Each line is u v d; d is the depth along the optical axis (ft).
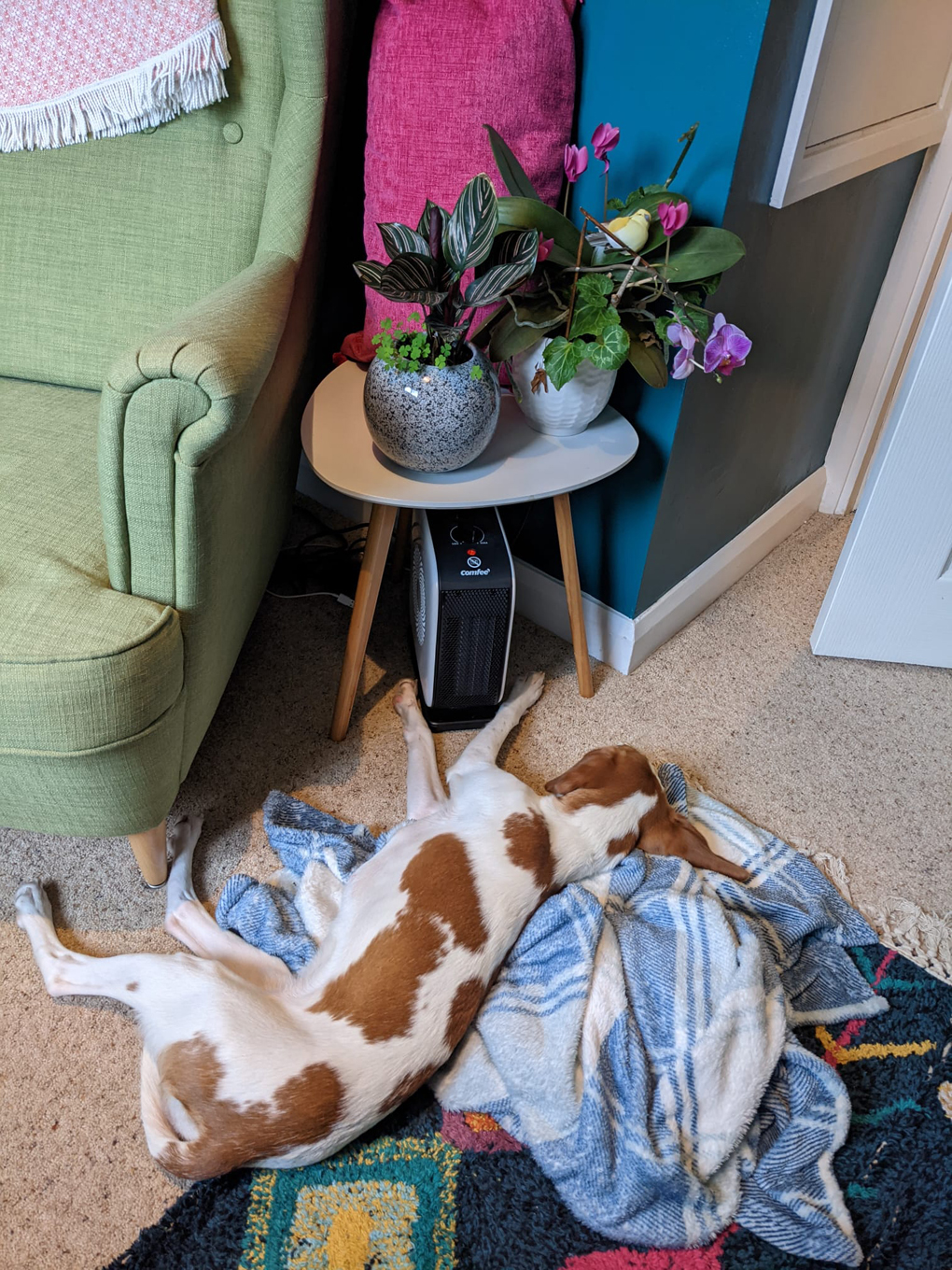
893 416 4.91
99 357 4.59
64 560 3.59
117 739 3.41
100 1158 3.37
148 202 4.45
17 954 3.89
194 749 4.08
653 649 5.70
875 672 5.74
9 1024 3.68
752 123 3.93
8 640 3.26
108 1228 3.22
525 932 3.80
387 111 4.36
